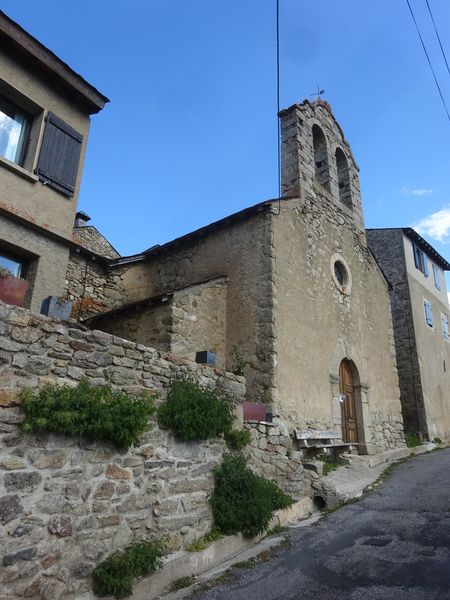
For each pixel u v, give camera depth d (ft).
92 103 25.75
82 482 12.96
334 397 32.96
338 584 13.38
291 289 31.42
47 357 13.10
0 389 11.83
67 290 33.24
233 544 16.49
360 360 38.06
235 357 29.22
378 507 20.68
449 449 41.81
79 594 12.09
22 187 21.75
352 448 34.76
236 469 17.87
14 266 21.94
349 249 41.47
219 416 17.81
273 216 31.60
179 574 14.26
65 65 24.12
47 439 12.45
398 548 15.57
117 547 13.37
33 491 11.84
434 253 62.44
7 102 22.93
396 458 35.99
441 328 59.98
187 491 16.14
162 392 16.39
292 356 29.71
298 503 20.63
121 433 13.62
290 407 28.32
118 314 29.55
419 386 49.70
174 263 36.40
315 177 41.27
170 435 16.08
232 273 31.78
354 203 44.83
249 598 12.84
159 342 26.78
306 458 28.09
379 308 44.14
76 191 24.41
